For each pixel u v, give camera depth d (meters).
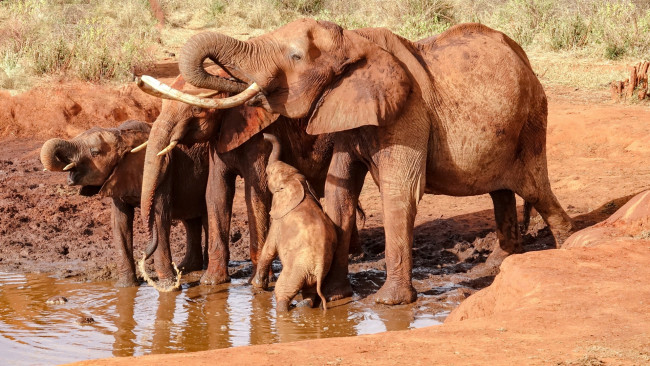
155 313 10.24
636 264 8.22
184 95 9.79
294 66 9.88
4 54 23.28
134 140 11.34
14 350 8.75
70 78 22.06
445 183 10.93
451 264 12.35
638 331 6.36
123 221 11.64
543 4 26.56
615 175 15.88
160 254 11.39
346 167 10.72
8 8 27.11
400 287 10.37
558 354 5.89
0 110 20.56
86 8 28.73
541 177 11.59
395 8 27.50
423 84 10.34
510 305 7.54
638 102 19.84
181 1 30.25
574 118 18.33
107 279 12.05
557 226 12.04
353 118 9.87
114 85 21.75
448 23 26.83
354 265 12.38
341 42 9.93
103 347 8.88
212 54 9.79
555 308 7.04
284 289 10.15
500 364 5.71
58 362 8.34
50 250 13.49
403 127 10.25
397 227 10.33
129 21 28.09
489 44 10.88
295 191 10.52
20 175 17.62
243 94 9.88
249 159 11.38
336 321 9.73
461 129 10.58
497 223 12.04
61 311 10.35
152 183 10.95
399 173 10.27
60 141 10.88
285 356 6.04
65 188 16.78
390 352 6.09
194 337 9.23
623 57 24.08
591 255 8.55
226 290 11.37
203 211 12.45
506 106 10.77
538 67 23.42
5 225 14.55
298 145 11.76
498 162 11.01
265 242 11.22
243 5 29.97
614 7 25.36
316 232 10.23
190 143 11.26
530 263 8.28
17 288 11.48
